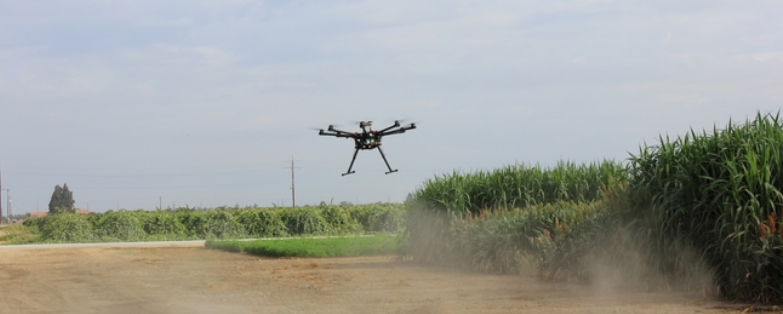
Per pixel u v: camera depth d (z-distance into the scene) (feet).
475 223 60.49
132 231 148.36
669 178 40.47
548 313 35.96
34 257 88.22
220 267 69.77
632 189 42.91
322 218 158.81
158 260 80.94
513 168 66.28
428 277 54.65
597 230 45.91
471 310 37.76
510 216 57.93
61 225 147.02
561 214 53.98
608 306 37.22
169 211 175.63
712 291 38.01
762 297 35.83
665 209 40.04
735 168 36.55
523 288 45.88
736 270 36.32
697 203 38.52
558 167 65.72
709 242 38.14
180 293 48.34
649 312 34.91
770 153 37.29
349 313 37.93
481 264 57.72
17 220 520.01
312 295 45.85
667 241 39.91
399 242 72.74
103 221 150.30
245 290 49.49
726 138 39.22
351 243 93.71
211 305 42.11
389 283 51.42
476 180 66.64
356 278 55.52
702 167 38.50
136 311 40.29
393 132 70.59
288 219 157.89
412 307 39.37
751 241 35.42
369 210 163.73
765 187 35.99
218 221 154.20
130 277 60.54
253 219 157.17
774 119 39.45
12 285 55.57
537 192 64.44
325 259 76.64
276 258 80.02
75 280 58.54
